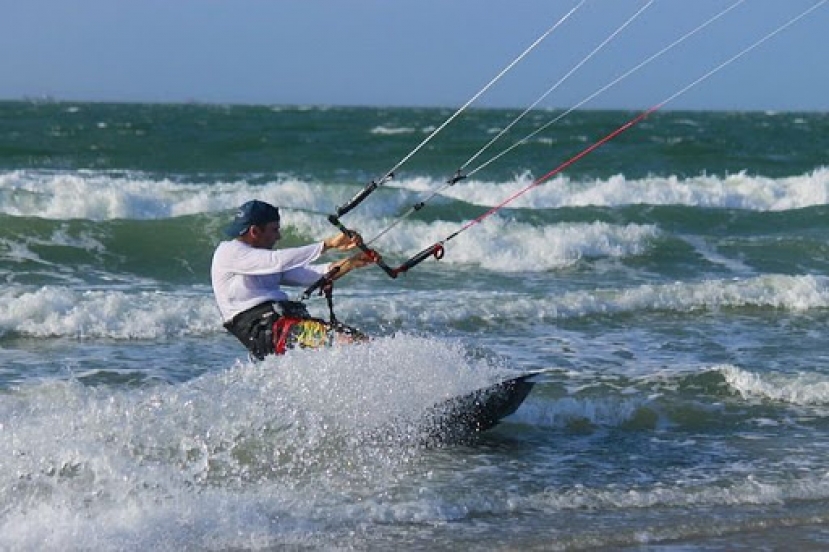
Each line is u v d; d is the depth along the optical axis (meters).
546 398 31.17
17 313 40.09
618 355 37.56
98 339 38.66
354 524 21.78
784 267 61.09
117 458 24.48
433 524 21.97
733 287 47.88
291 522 21.73
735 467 26.36
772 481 25.28
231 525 21.42
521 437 28.31
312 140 159.38
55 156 125.88
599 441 28.25
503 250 59.12
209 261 57.09
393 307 43.31
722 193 87.44
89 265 54.75
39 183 78.88
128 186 79.44
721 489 24.48
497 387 26.84
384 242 61.75
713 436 28.98
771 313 45.88
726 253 63.16
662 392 32.72
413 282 52.00
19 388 29.55
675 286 47.78
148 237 58.84
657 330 42.16
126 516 21.53
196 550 20.30
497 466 25.81
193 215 61.09
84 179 86.38
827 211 77.81
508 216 73.81
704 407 31.38
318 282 26.62
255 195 72.81
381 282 51.62
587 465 26.19
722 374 34.22
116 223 59.09
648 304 46.16
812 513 23.42
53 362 35.06
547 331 41.47
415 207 26.89
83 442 25.00
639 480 25.19
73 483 23.38
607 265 59.62
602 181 95.88
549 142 164.88
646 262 60.69
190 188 78.56
